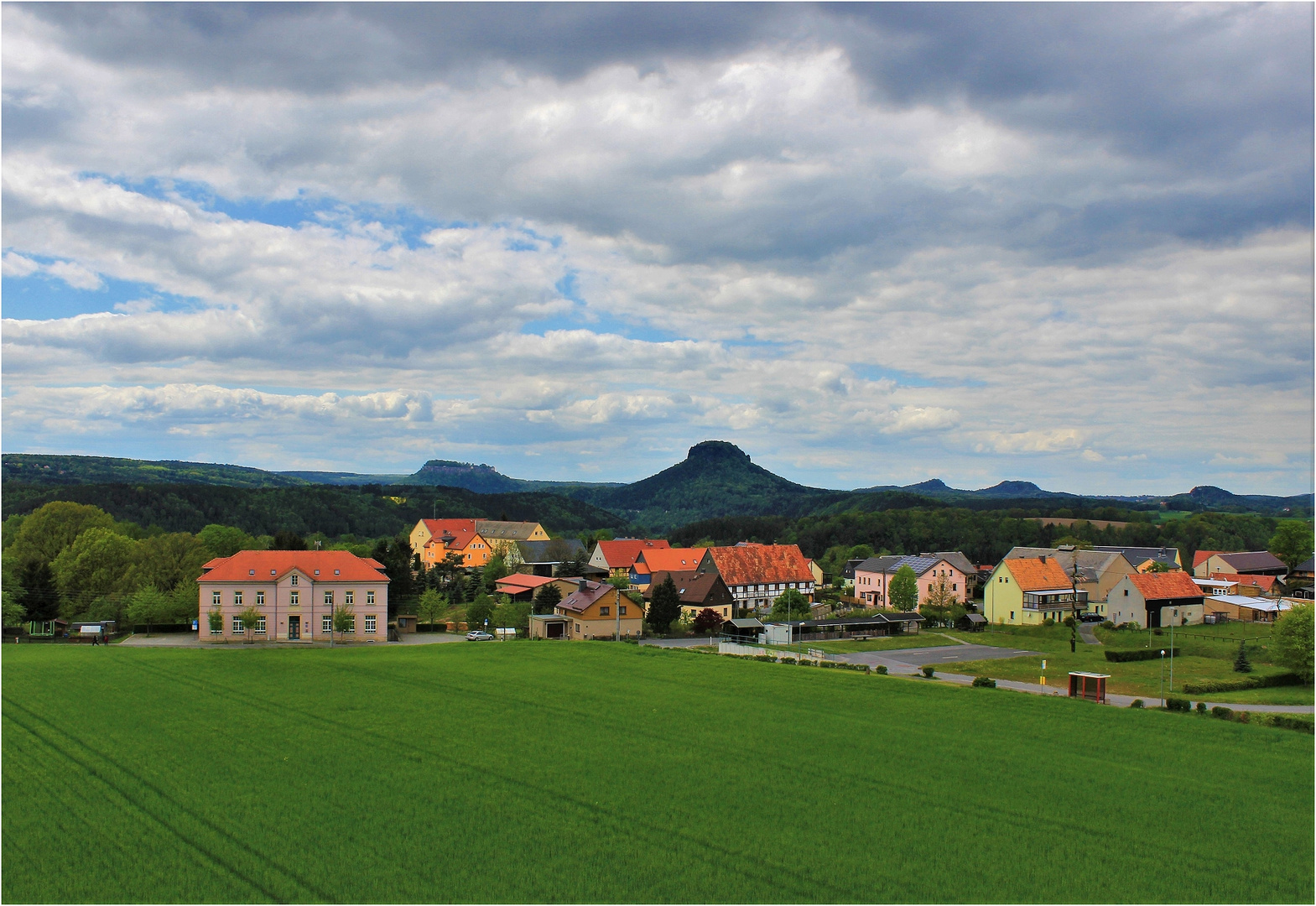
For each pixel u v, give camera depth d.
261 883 32.75
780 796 43.00
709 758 49.50
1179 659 92.00
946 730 56.25
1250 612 123.00
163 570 122.81
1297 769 47.91
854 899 32.03
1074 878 33.84
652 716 59.75
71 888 32.12
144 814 39.69
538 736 54.38
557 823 39.09
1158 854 36.25
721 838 37.53
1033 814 40.75
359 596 106.94
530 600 136.62
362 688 69.38
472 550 194.62
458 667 79.94
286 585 105.31
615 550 177.88
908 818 40.12
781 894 32.31
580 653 89.38
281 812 40.09
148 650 89.44
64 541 136.12
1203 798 43.09
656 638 115.81
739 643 110.38
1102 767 48.19
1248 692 73.62
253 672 76.31
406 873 33.66
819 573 175.25
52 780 44.28
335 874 33.56
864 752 50.88
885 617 119.69
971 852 36.22
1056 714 60.75
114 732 54.19
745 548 159.75
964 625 122.25
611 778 45.78
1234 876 34.25
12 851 35.28
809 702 64.50
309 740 52.88
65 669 76.44
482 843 36.69
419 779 45.16
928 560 152.00
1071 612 123.25
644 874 33.84
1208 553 177.62
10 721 56.75
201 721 57.59
